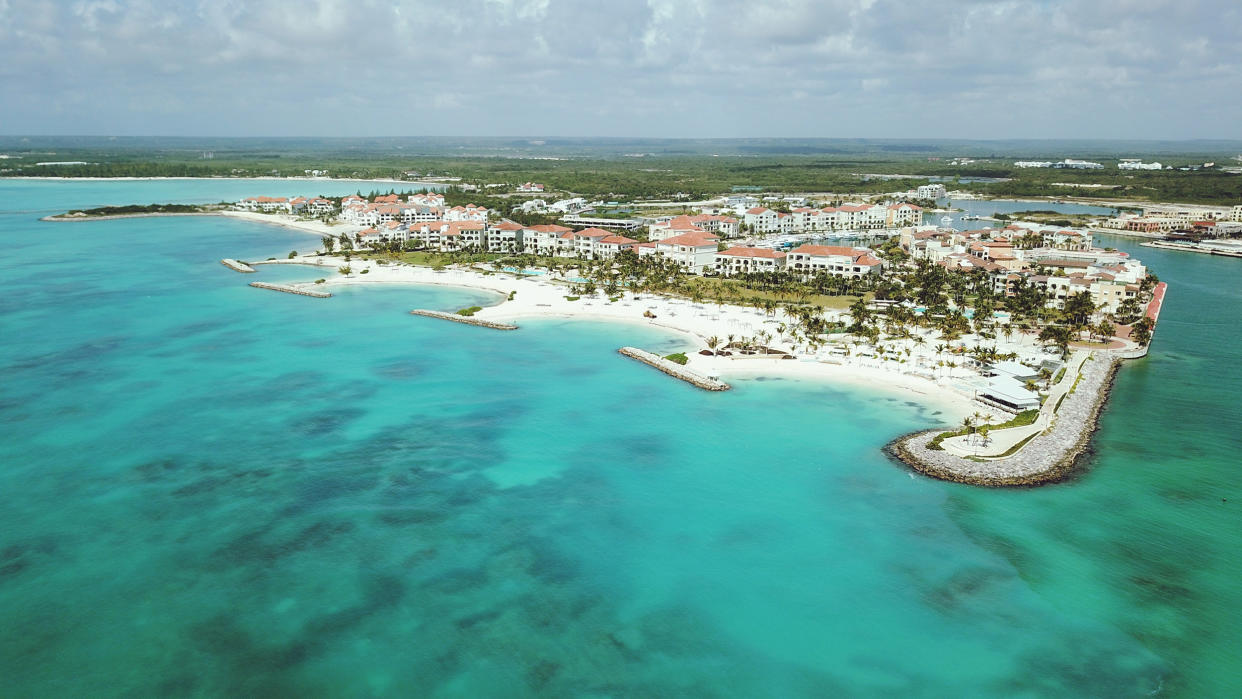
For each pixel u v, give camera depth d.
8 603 86.94
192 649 80.50
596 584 92.75
